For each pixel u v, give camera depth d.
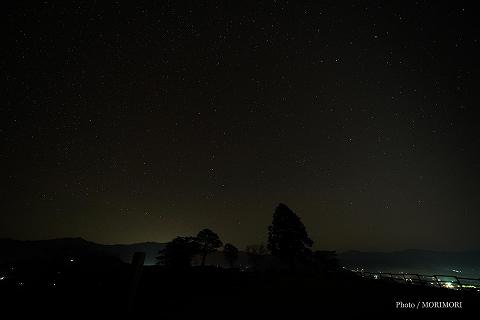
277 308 10.90
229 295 14.44
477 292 13.70
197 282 19.12
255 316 9.67
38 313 8.58
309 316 9.48
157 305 11.35
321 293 14.61
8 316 8.39
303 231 32.84
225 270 27.00
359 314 9.55
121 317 3.93
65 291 11.23
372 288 15.91
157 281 18.25
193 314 9.98
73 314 8.08
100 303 8.66
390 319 8.90
